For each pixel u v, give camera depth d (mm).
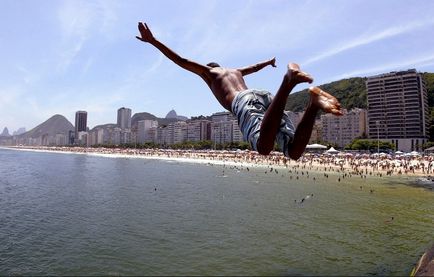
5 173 76500
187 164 111625
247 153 139750
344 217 30203
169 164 112188
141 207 34562
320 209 33812
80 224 27031
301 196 42406
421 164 78500
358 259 19594
